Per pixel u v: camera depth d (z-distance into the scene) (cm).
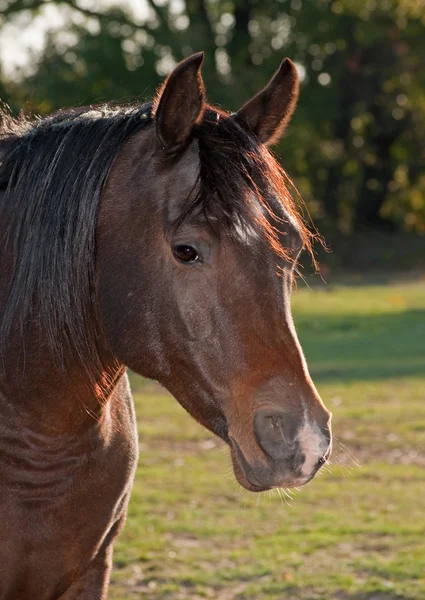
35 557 501
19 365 494
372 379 1939
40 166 491
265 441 425
